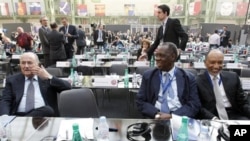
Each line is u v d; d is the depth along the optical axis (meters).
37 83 2.09
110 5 15.88
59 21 14.66
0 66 5.14
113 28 13.55
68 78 2.82
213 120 1.52
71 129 1.33
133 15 16.02
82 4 15.20
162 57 1.80
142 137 1.27
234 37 10.91
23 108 2.02
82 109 1.89
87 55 5.54
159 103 1.89
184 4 14.91
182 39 2.88
